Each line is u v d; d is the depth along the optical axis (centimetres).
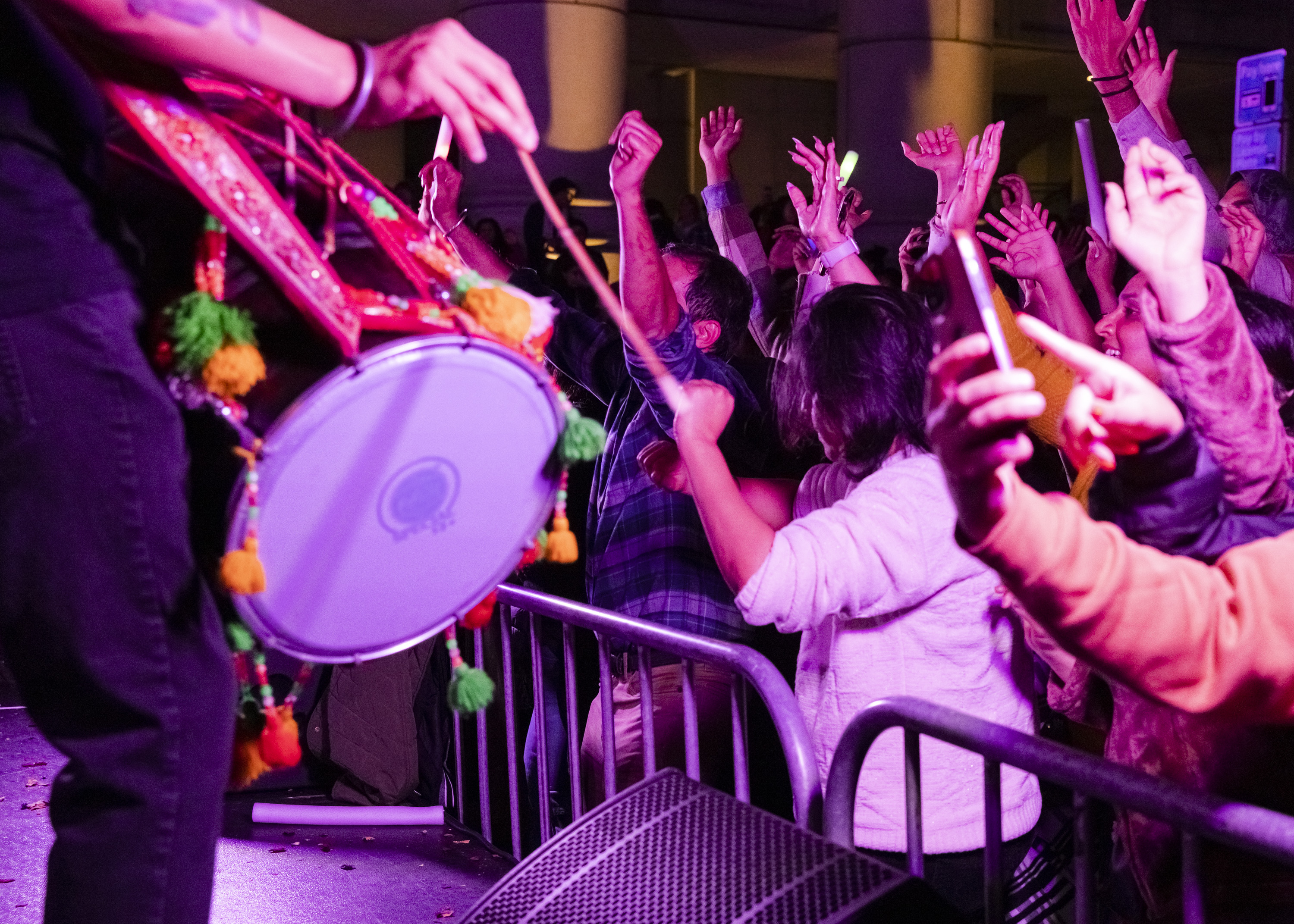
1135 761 134
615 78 1127
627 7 1158
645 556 245
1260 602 94
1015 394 83
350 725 303
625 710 242
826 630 182
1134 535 106
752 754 246
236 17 98
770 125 1839
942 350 90
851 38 1286
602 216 1118
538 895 143
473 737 303
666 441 225
